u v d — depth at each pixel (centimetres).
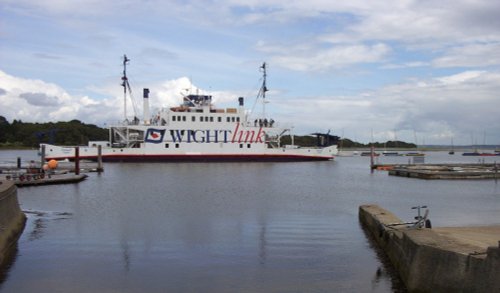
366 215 2800
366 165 11181
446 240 1595
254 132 10206
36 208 3597
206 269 1939
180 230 2728
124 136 10150
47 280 1792
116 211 3456
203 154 9944
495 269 1252
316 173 7925
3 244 2116
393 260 1939
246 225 2894
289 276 1847
